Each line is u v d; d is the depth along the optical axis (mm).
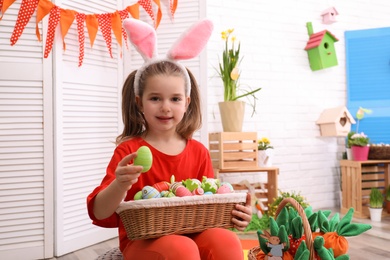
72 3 2213
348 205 3064
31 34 2090
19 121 2059
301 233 1121
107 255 1133
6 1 1916
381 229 2561
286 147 3207
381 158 3035
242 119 2705
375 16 3617
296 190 3227
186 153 1162
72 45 2232
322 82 3385
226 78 2736
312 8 3359
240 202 964
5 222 2021
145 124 1168
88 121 2330
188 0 2574
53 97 2143
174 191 950
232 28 3020
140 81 1088
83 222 2291
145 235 859
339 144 3439
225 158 2580
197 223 914
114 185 868
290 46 3256
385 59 3365
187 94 1136
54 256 2131
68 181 2197
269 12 3178
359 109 3355
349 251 2084
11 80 2047
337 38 3307
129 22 1084
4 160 2023
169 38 2578
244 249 1920
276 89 3186
